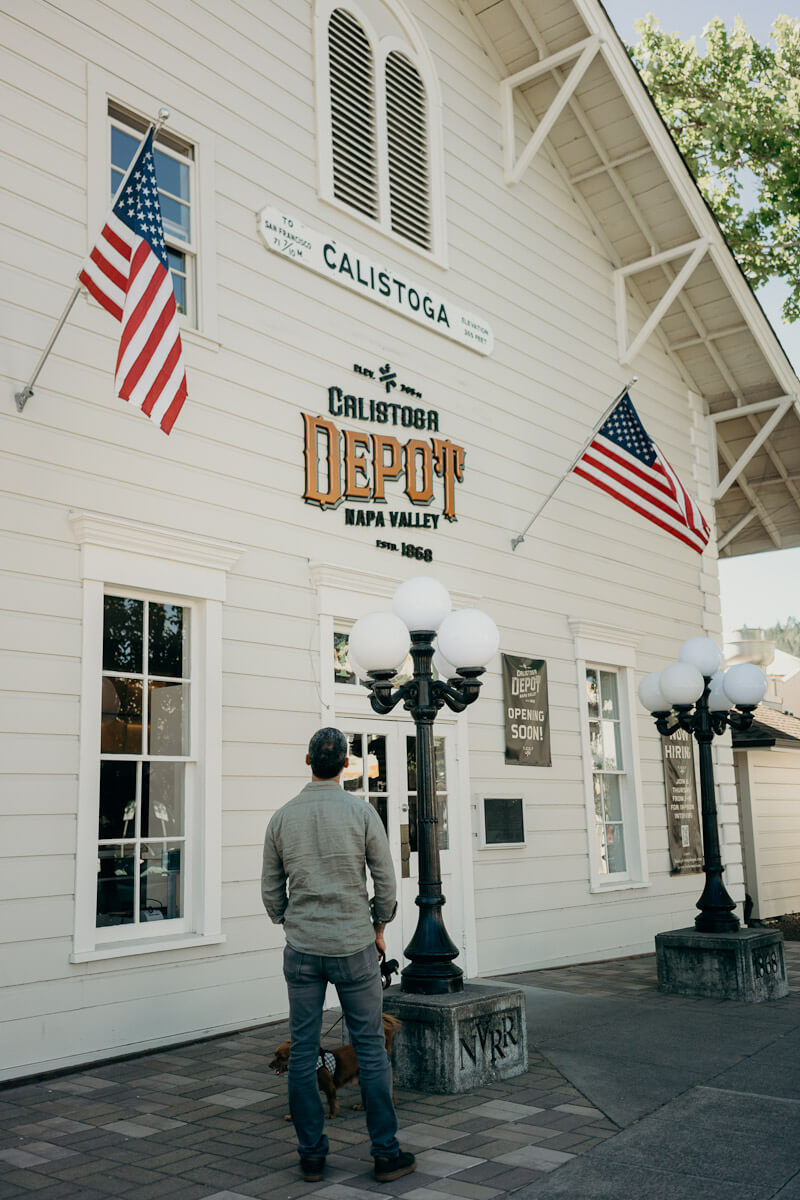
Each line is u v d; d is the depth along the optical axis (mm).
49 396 6656
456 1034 5555
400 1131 4875
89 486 6812
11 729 6168
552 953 10305
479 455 10398
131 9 7594
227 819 7355
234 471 7816
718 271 12812
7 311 6492
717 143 20344
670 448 13781
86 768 6496
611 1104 5312
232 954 7223
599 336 12617
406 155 10148
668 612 13227
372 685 6031
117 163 7535
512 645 10445
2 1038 5867
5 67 6719
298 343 8539
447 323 10172
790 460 15164
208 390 7727
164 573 7156
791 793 18656
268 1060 6316
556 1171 4348
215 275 7910
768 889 17078
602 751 11844
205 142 8016
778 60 20750
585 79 11352
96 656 6668
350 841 4574
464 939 9266
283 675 7941
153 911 6941
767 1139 4770
